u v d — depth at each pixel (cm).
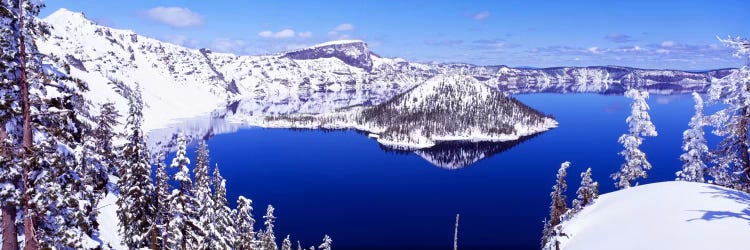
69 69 1595
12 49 1362
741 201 2072
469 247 14262
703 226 1766
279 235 15875
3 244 1507
